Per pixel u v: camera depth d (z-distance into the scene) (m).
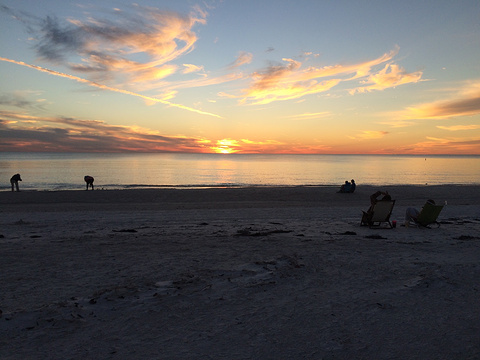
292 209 17.94
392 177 52.56
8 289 5.30
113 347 3.47
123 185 35.81
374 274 6.11
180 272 6.21
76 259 7.27
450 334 3.79
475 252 8.02
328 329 3.91
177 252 7.95
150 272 6.24
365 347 3.49
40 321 3.99
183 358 3.26
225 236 10.24
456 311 4.44
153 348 3.45
